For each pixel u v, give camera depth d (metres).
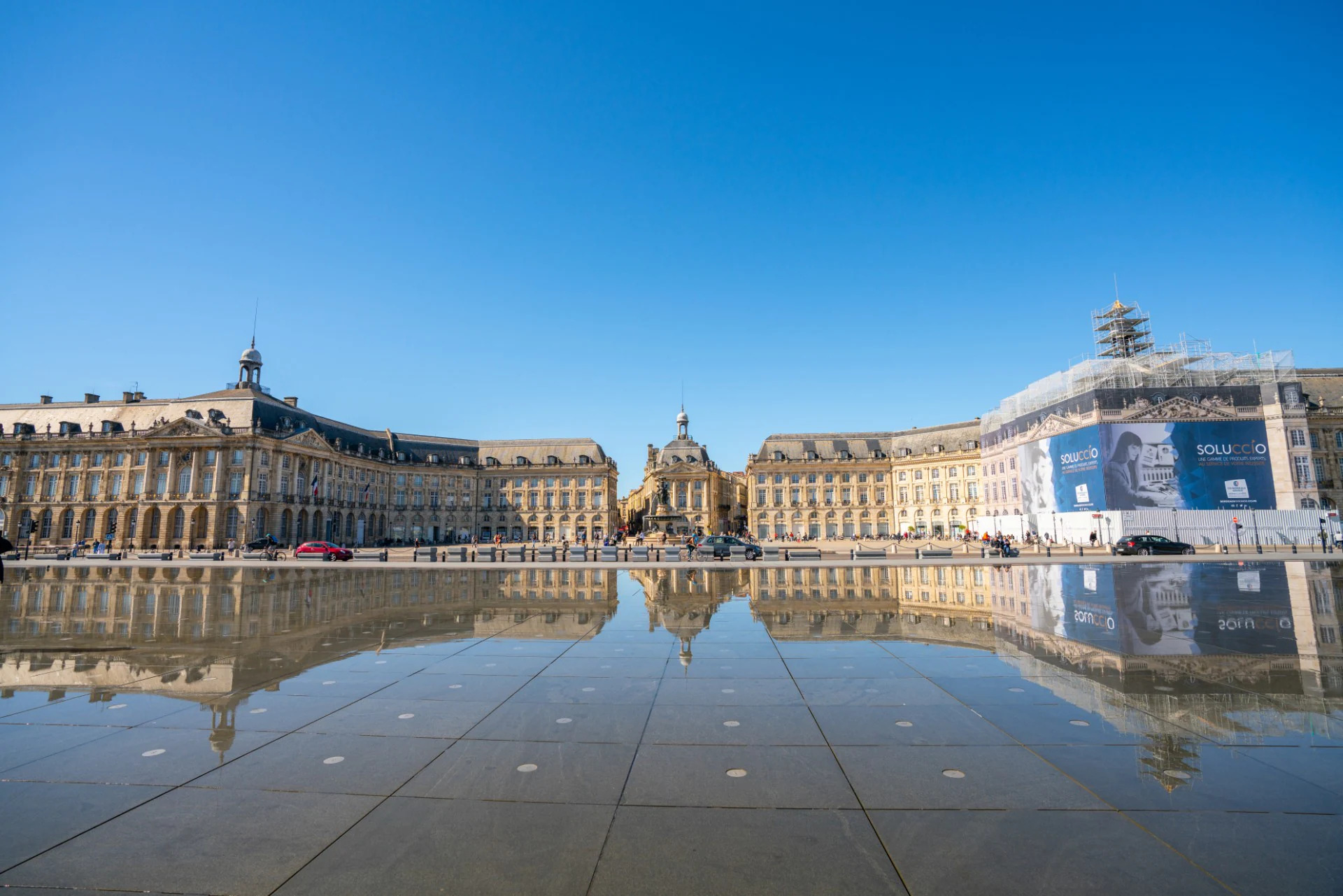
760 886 4.65
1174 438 56.25
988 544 55.25
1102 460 56.22
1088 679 10.06
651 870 4.88
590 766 6.83
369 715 8.52
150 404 88.19
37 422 88.88
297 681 10.23
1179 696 9.10
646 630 14.77
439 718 8.41
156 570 34.97
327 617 17.05
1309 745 7.18
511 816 5.73
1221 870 4.74
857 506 109.38
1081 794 6.04
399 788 6.30
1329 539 51.94
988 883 4.66
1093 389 57.22
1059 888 4.57
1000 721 8.10
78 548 68.75
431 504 110.44
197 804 5.96
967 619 16.06
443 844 5.27
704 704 8.94
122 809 5.85
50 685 10.06
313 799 6.06
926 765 6.77
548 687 9.87
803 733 7.76
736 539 53.97
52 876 4.80
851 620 16.12
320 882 4.73
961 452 101.25
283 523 83.12
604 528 111.88
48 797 6.09
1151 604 18.28
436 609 18.47
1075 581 24.77
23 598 21.48
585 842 5.30
